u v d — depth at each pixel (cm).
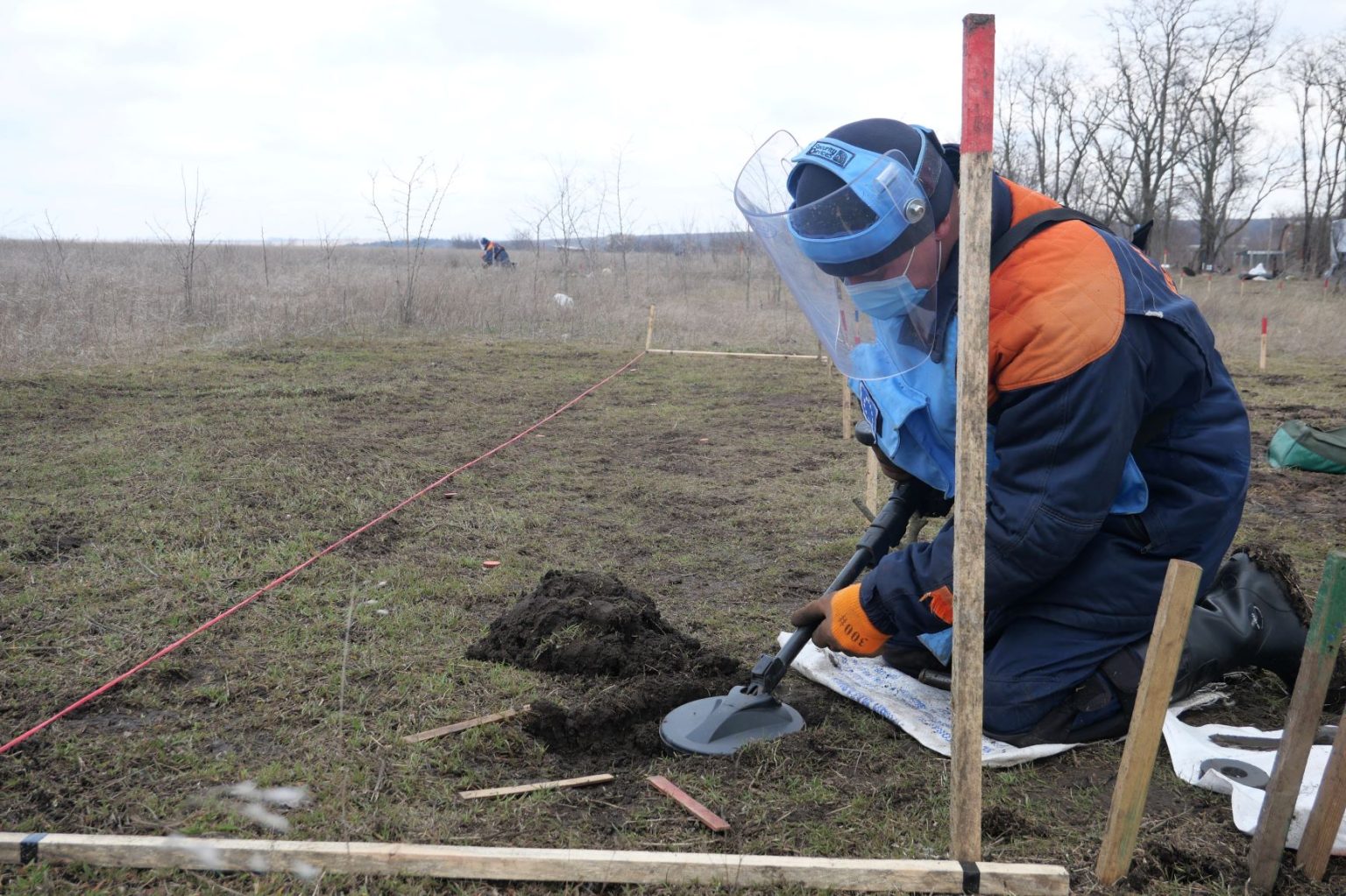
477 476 636
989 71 189
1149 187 4169
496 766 275
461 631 376
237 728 288
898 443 286
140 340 1214
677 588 445
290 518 518
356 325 1510
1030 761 283
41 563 434
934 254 253
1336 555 204
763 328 1655
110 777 258
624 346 1469
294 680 321
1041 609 292
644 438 795
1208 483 280
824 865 212
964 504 202
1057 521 254
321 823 237
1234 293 2541
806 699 327
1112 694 288
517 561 471
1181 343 265
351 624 372
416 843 231
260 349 1254
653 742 291
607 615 346
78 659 335
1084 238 260
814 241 250
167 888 209
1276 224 6262
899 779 271
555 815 249
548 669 337
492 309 1662
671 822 247
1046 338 249
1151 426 276
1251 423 917
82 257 2128
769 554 498
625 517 561
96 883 209
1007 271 257
